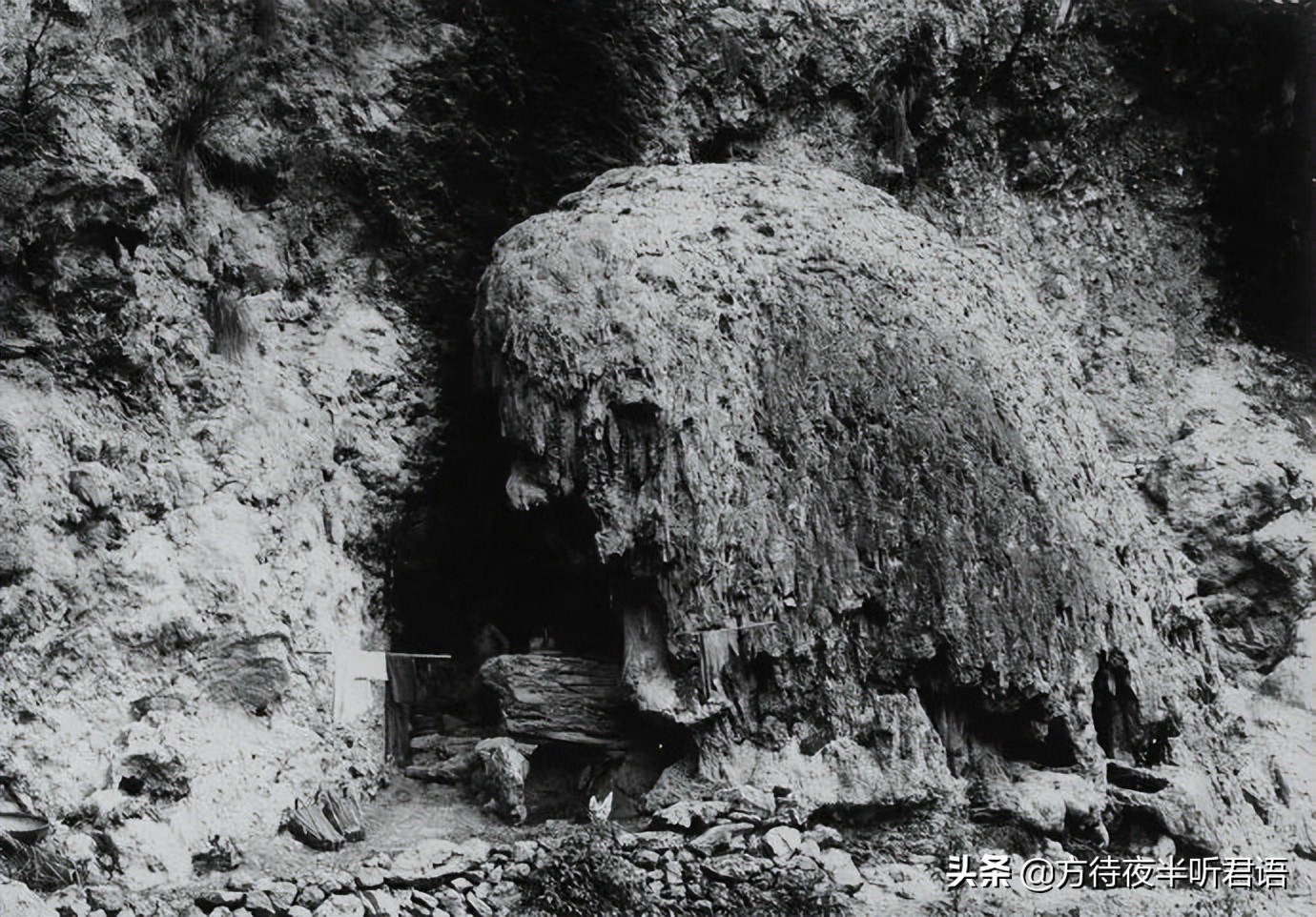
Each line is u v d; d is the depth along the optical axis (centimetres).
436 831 1114
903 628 1181
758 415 1207
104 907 939
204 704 1070
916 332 1261
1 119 1094
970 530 1208
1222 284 1669
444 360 1302
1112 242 1645
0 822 966
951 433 1227
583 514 1181
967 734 1208
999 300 1369
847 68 1541
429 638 1252
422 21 1348
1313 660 1444
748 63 1489
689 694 1150
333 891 993
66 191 1101
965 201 1603
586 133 1392
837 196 1352
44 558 1032
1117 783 1248
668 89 1439
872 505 1197
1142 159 1678
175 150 1218
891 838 1152
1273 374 1648
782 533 1180
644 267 1216
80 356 1103
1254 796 1320
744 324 1225
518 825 1137
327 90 1302
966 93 1612
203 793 1033
